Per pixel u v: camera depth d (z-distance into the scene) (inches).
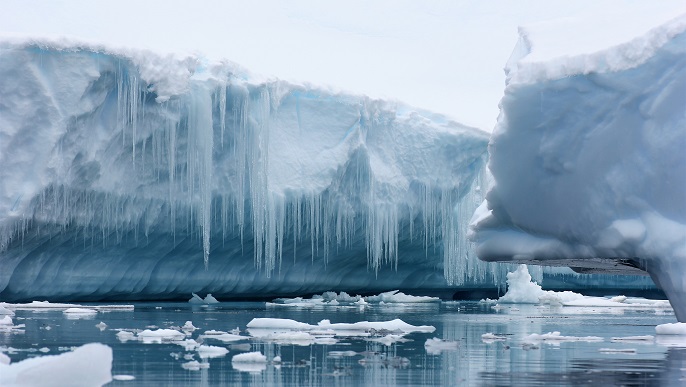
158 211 1485.0
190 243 1615.4
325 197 1733.5
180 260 1648.6
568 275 2758.4
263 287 1862.7
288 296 2057.1
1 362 440.8
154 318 1098.1
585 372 538.0
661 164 919.7
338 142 1726.1
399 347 713.6
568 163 984.9
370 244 1937.7
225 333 796.6
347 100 1733.5
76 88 1272.1
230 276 1775.3
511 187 1042.7
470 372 538.6
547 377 510.9
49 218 1296.8
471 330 967.0
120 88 1337.4
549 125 989.2
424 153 1889.8
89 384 436.1
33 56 1246.3
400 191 1860.2
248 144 1551.4
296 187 1665.8
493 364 585.0
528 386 469.7
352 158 1755.7
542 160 1005.2
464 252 2010.3
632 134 938.1
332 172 1702.8
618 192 952.3
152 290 1641.2
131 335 781.9
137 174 1424.7
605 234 969.5
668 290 927.7
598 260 1054.4
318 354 645.9
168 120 1419.8
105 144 1344.7
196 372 525.0
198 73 1467.8
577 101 967.0
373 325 941.8
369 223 1808.6
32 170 1256.8
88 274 1477.6
